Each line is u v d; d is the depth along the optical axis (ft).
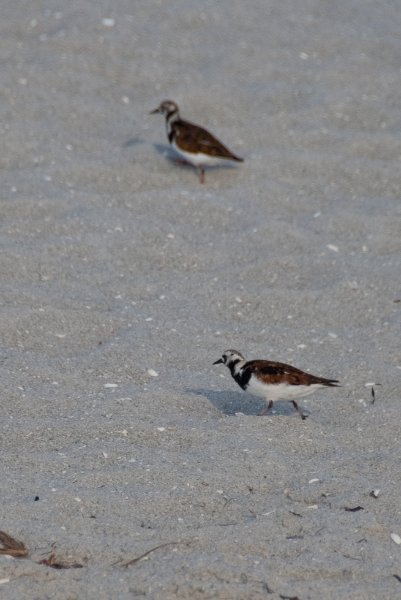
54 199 52.60
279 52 70.74
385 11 78.54
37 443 34.09
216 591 27.14
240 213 53.16
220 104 64.08
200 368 40.14
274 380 34.55
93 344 41.52
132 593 27.09
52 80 65.57
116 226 50.67
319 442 35.04
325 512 30.96
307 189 56.18
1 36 70.85
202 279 47.11
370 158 59.47
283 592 27.27
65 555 28.50
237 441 34.50
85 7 75.31
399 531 30.25
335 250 49.85
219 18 75.05
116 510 30.60
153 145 59.47
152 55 69.41
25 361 39.47
